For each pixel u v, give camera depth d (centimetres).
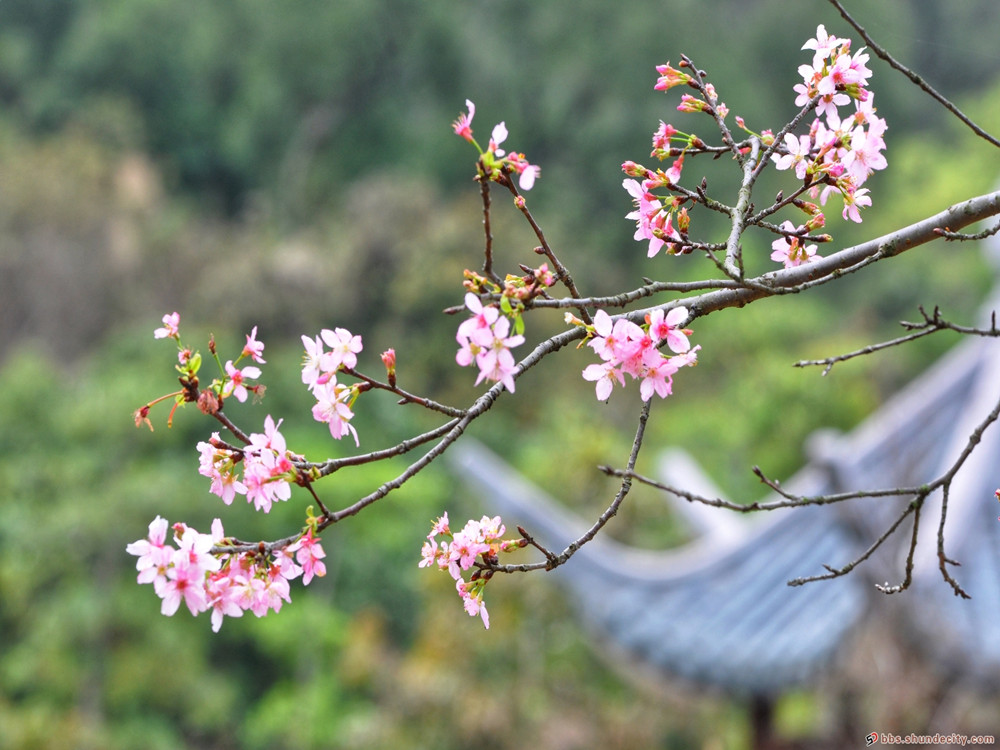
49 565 1319
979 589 626
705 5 3566
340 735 1142
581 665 1054
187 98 3075
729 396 1692
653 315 152
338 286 2028
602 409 1755
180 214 2508
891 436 687
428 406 155
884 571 613
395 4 3206
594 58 3180
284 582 152
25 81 2912
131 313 2122
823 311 2358
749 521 886
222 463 153
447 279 1966
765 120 3164
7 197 2100
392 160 3189
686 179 2544
